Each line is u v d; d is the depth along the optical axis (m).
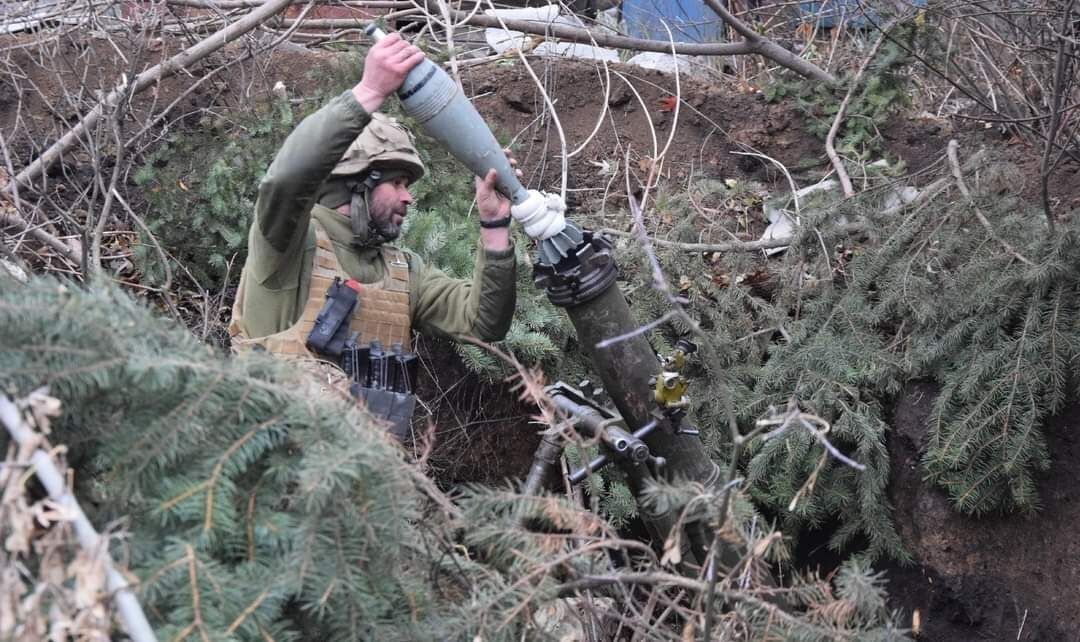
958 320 5.23
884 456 5.05
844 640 2.86
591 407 3.71
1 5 6.66
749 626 2.89
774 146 7.25
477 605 2.72
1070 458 4.95
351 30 7.43
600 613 3.10
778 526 5.29
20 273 4.84
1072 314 4.97
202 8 7.20
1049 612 4.84
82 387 2.37
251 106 6.00
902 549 5.09
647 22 8.70
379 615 2.61
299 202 3.71
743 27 7.30
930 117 7.43
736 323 5.65
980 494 4.88
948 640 5.00
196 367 2.47
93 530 2.28
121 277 5.59
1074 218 5.25
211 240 5.59
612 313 3.84
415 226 5.47
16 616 2.12
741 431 5.40
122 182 6.00
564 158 6.28
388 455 2.60
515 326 5.38
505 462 5.71
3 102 6.36
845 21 7.80
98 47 6.64
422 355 5.70
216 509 2.44
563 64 7.41
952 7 6.50
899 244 5.65
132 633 2.18
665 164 7.10
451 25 7.09
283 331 3.89
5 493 2.17
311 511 2.50
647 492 2.89
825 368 5.29
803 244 5.87
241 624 2.37
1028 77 6.66
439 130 3.79
